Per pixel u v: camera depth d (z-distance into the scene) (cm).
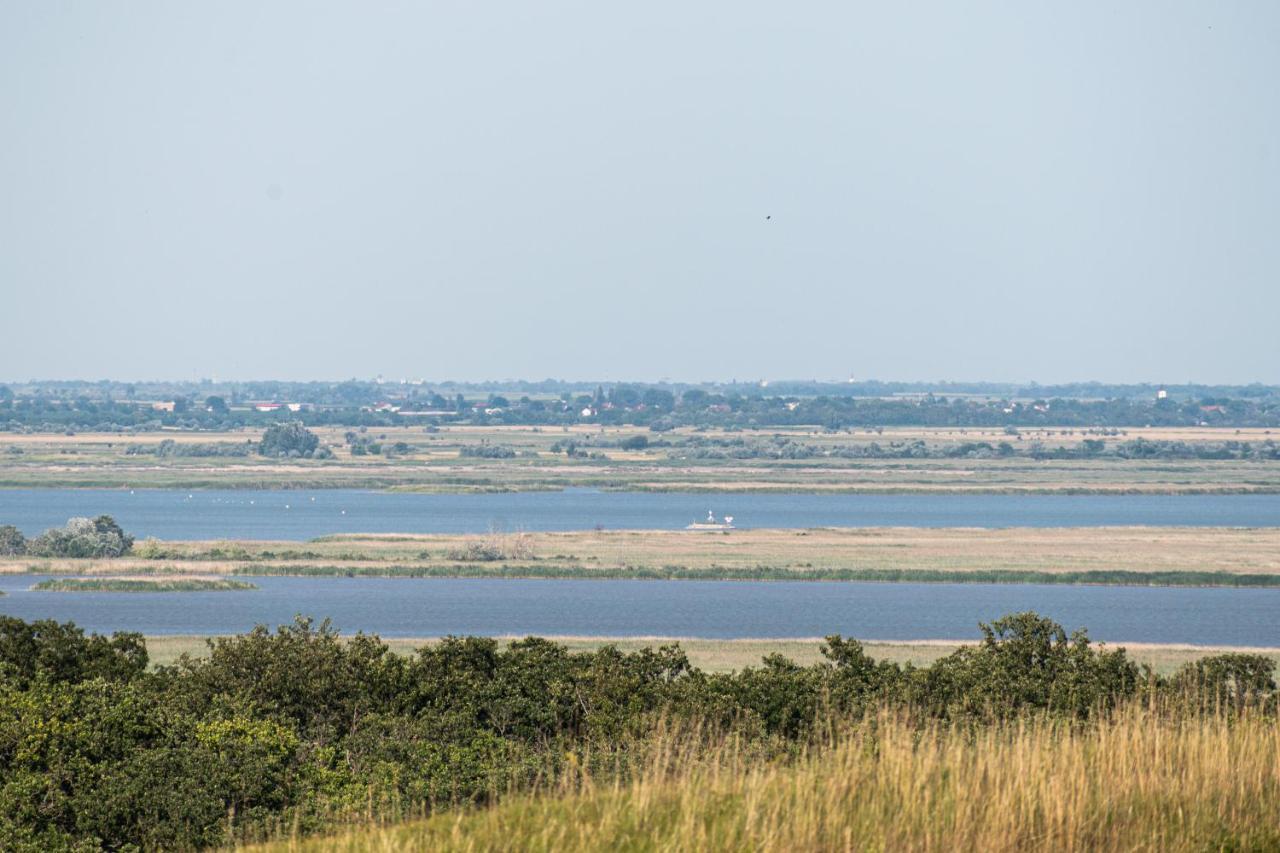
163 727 12700
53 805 11306
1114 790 7494
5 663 14238
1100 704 12362
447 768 11962
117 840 11338
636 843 6919
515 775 10575
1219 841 6912
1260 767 7806
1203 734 8412
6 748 11719
